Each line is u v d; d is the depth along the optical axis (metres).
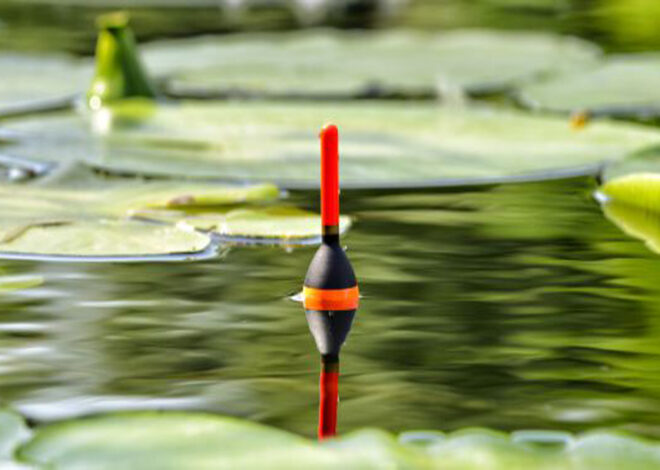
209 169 7.76
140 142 8.65
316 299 5.14
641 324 4.96
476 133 9.27
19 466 3.10
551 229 6.53
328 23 17.17
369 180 7.58
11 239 5.98
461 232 6.45
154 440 3.19
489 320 5.01
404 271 5.71
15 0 18.69
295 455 3.09
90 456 3.12
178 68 12.70
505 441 3.24
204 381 4.30
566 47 14.48
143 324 4.93
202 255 5.97
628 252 6.09
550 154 8.48
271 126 9.48
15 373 4.36
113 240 6.02
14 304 5.13
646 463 3.12
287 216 6.64
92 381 4.28
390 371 4.44
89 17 16.80
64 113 10.02
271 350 4.65
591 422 3.95
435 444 3.21
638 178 7.00
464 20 17.72
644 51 14.22
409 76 12.40
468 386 4.28
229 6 18.92
